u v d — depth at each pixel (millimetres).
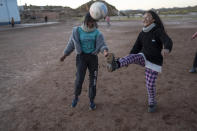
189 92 3836
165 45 2529
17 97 3896
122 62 2662
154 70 2805
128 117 3006
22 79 5039
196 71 5145
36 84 4613
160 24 2752
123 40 11930
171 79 4625
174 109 3193
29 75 5379
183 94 3750
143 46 2887
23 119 3053
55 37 15172
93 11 2672
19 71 5820
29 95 3979
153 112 3119
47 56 7941
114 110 3232
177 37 12398
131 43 10570
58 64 6555
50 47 10281
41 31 21688
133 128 2730
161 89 4023
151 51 2773
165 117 2971
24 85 4574
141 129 2701
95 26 2857
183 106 3279
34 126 2854
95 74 3107
